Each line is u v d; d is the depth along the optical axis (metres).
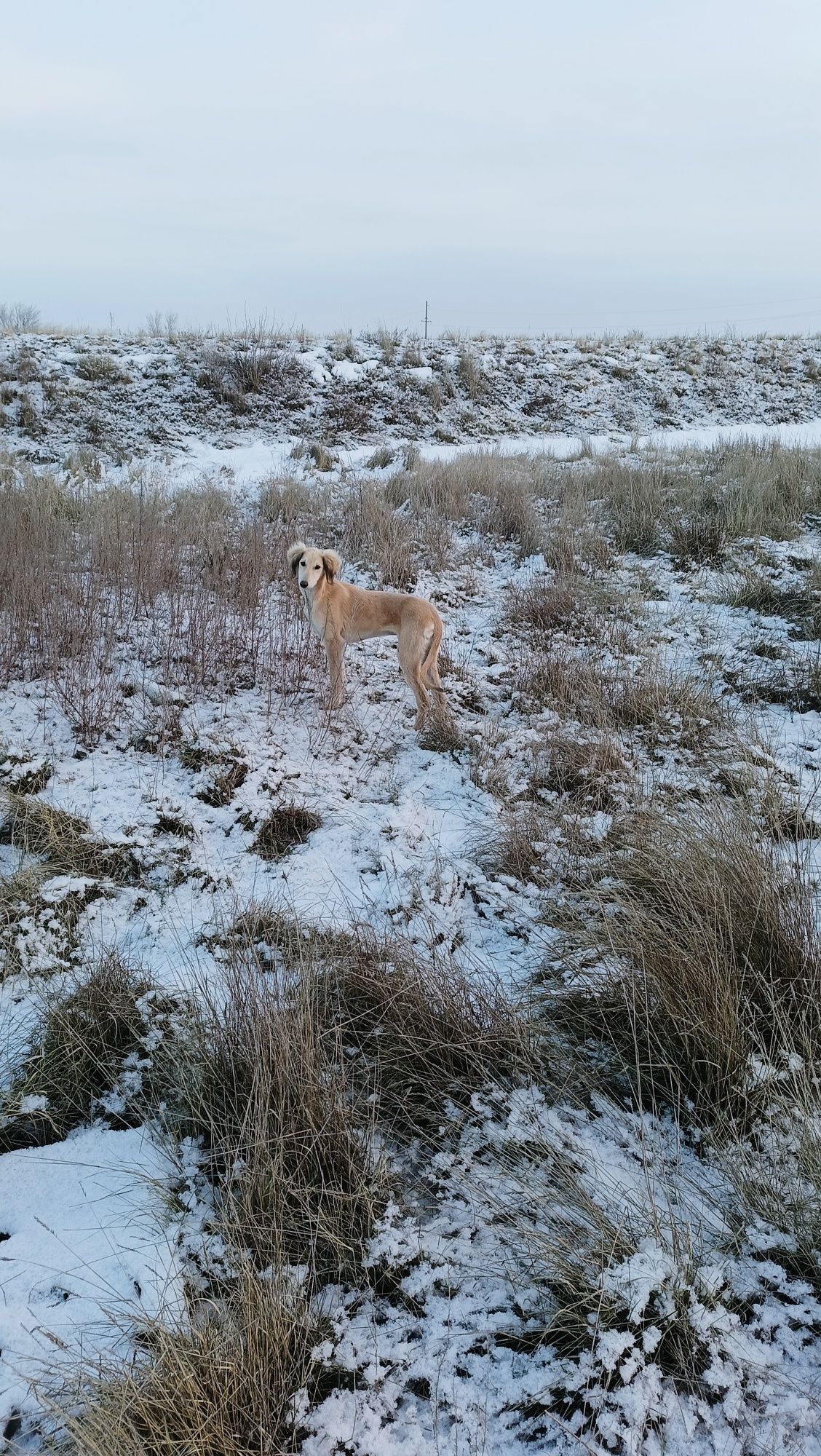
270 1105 2.85
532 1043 3.23
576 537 9.89
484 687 6.68
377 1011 3.37
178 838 4.54
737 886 3.64
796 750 5.67
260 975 3.47
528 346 22.23
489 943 3.99
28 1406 2.13
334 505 11.12
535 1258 2.53
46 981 3.59
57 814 4.39
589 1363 2.28
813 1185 2.66
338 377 18.92
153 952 3.80
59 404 15.97
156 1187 2.74
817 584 8.16
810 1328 2.36
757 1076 2.97
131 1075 3.18
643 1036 3.21
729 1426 2.16
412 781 5.37
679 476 12.23
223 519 10.08
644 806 4.85
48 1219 2.66
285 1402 2.19
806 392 21.36
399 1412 2.21
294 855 4.56
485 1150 2.89
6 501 8.88
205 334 21.05
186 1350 2.15
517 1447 2.15
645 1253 2.47
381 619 5.91
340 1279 2.53
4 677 5.63
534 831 4.66
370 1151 2.82
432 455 15.61
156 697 5.66
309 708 6.02
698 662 7.08
